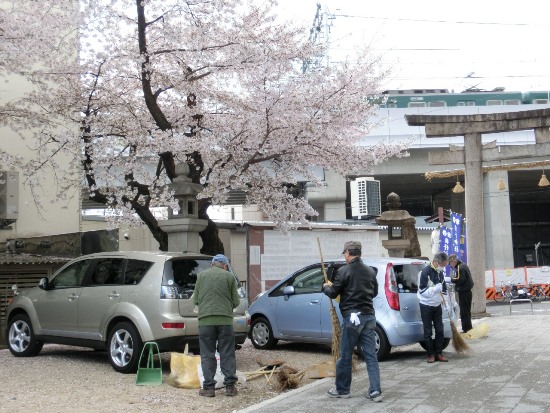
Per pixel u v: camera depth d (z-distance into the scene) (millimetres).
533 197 51156
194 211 11156
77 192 15172
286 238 16844
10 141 13906
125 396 7363
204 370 7473
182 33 11477
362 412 6328
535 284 30625
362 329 6961
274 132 12180
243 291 9633
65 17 11344
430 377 8203
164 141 11188
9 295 12406
